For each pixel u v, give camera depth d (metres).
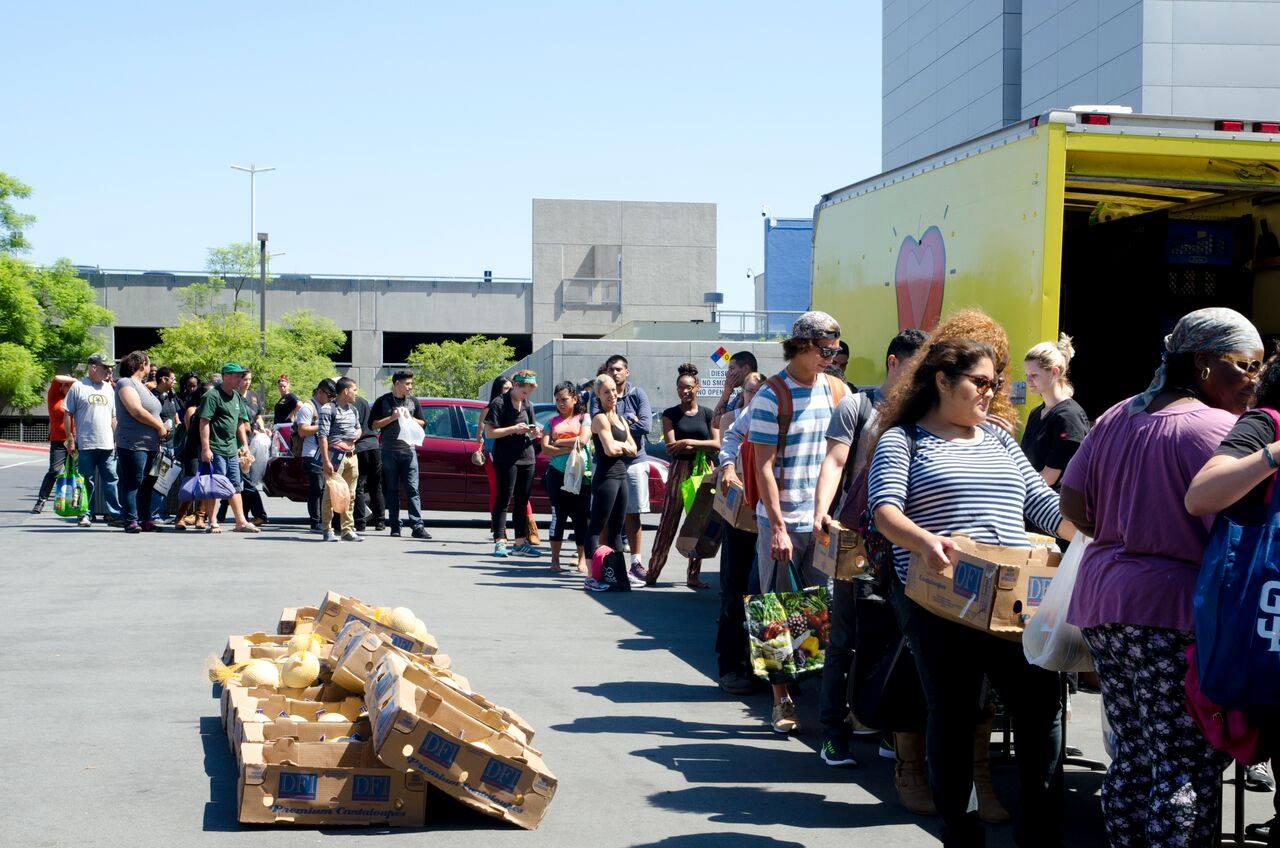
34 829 4.65
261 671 5.96
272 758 4.79
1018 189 7.38
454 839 4.71
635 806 5.18
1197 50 37.19
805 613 6.37
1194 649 3.55
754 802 5.29
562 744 6.13
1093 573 3.85
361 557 13.15
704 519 10.48
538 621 9.58
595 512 11.37
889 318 9.31
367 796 4.82
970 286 7.92
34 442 61.19
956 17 50.09
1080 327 10.03
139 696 6.77
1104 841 4.93
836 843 4.77
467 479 16.66
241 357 57.44
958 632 4.18
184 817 4.84
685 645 8.75
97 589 10.48
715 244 74.69
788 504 6.46
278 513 19.72
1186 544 3.70
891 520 4.21
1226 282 9.82
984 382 4.37
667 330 36.34
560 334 73.94
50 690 6.87
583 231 74.06
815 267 11.22
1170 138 7.30
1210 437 3.69
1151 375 9.66
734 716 6.77
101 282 70.88
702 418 11.78
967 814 4.19
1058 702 4.29
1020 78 46.12
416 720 4.82
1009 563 4.16
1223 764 3.75
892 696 4.82
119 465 15.13
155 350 58.81
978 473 4.37
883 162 58.56
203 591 10.42
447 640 8.66
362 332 74.12
